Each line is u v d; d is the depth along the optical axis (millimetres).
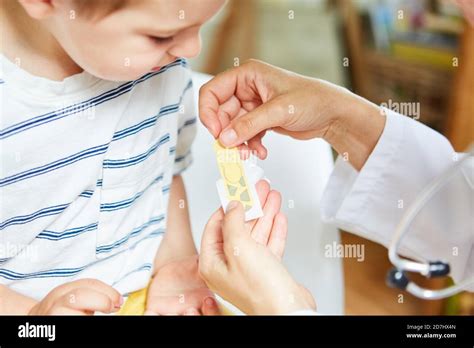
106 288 723
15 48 688
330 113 819
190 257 915
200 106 798
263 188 780
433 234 854
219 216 766
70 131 726
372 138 849
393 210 867
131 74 651
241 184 765
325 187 934
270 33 2256
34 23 679
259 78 813
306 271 946
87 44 632
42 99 697
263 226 764
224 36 2082
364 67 1913
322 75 2066
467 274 867
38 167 723
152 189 875
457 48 1662
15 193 721
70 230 776
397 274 652
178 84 854
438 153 855
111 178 789
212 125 778
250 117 771
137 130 797
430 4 1793
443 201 844
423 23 1802
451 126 1393
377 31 1957
